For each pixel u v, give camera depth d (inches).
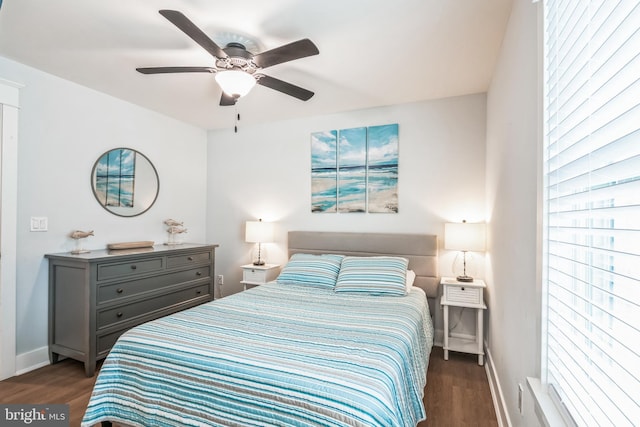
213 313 83.4
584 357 33.8
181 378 58.9
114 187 125.8
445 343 112.0
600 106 29.8
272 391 51.4
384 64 96.7
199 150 166.9
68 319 100.8
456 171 123.6
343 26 77.4
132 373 63.7
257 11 71.9
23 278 98.7
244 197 162.7
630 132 24.6
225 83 84.2
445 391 91.1
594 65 31.4
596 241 33.0
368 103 131.0
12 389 88.7
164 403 59.4
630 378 25.0
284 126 154.1
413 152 130.0
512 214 67.9
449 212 124.4
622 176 26.4
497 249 89.6
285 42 84.4
